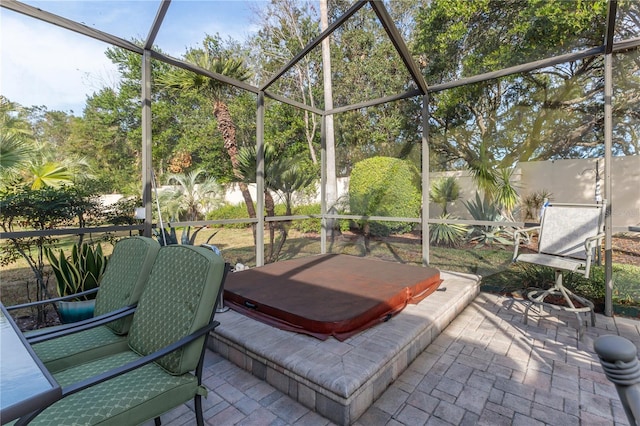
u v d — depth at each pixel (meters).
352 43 10.12
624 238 4.07
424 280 3.47
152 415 1.36
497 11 6.41
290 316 2.54
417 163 6.08
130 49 3.30
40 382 1.01
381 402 2.00
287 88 10.84
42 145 3.41
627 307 3.35
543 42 5.83
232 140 5.06
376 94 9.87
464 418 1.85
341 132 7.84
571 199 4.52
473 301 3.86
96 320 1.75
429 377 2.27
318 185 6.27
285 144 8.75
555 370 2.35
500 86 5.18
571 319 3.28
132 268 2.05
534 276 4.11
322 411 1.88
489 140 5.24
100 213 3.52
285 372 2.07
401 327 2.59
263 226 4.81
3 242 2.89
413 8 9.32
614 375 0.63
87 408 1.26
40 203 3.09
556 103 4.75
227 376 2.30
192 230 4.58
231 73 4.67
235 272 3.92
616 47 3.21
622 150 4.14
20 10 2.60
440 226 5.53
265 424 1.81
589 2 5.14
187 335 1.51
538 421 1.83
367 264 4.28
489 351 2.63
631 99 4.02
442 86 4.32
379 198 6.35
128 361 1.65
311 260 4.57
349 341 2.34
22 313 2.99
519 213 4.82
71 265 2.95
